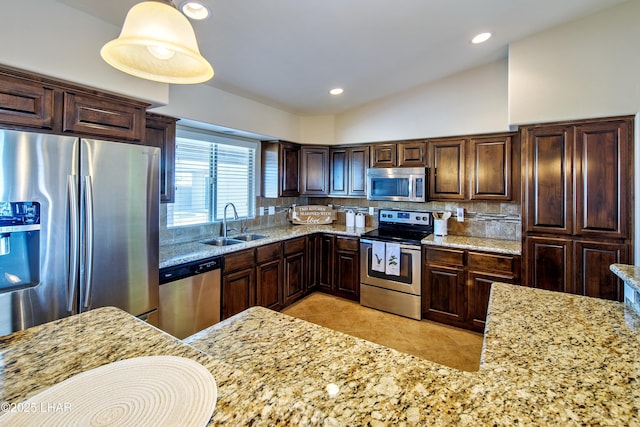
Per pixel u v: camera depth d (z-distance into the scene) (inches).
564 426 25.5
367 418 26.5
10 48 58.4
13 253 61.2
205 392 27.4
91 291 68.2
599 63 90.7
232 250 111.0
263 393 27.6
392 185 144.5
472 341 112.0
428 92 135.2
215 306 105.4
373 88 131.6
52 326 42.0
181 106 103.9
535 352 38.7
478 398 29.2
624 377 33.0
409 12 79.0
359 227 163.8
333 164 165.3
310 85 120.7
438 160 135.6
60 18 65.2
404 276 131.3
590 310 51.8
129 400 26.1
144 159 78.4
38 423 23.2
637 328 44.9
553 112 96.4
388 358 38.4
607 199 91.7
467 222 140.0
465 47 103.4
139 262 77.8
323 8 73.2
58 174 63.0
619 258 90.7
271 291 130.5
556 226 99.0
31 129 62.5
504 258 111.4
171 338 38.5
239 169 146.3
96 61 71.1
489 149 124.1
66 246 64.3
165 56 44.8
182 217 121.8
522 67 100.3
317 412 25.5
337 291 153.3
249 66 100.9
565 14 88.8
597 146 92.6
